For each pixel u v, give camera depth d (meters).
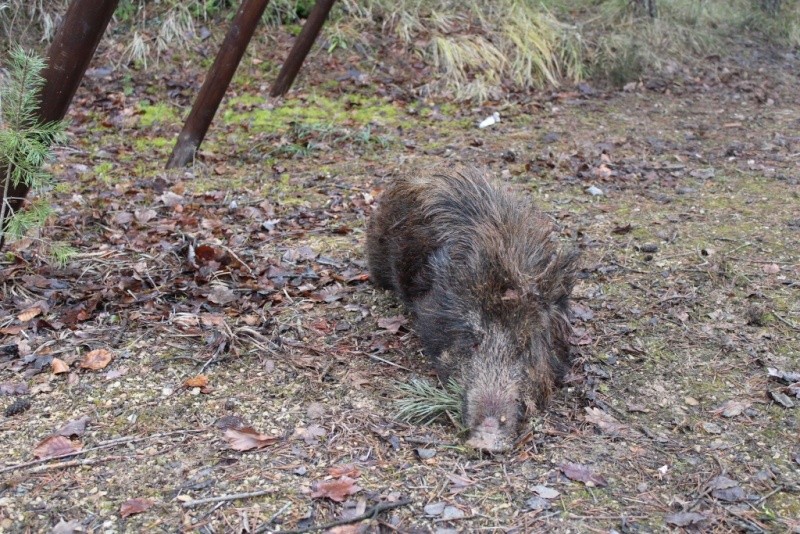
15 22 4.46
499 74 4.59
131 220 2.53
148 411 1.67
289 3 4.85
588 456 1.61
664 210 2.78
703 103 4.58
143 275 2.17
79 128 3.61
